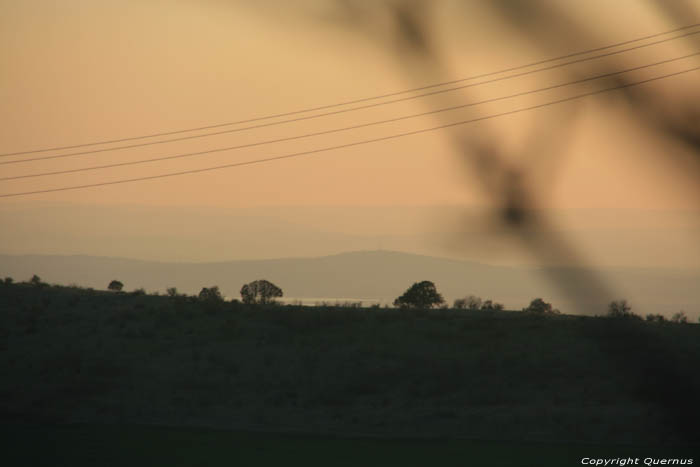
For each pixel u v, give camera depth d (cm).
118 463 4016
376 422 6675
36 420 5941
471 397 7931
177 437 4988
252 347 10369
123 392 8106
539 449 4562
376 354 9900
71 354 9781
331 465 4031
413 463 4081
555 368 8731
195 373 9181
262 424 6431
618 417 6066
